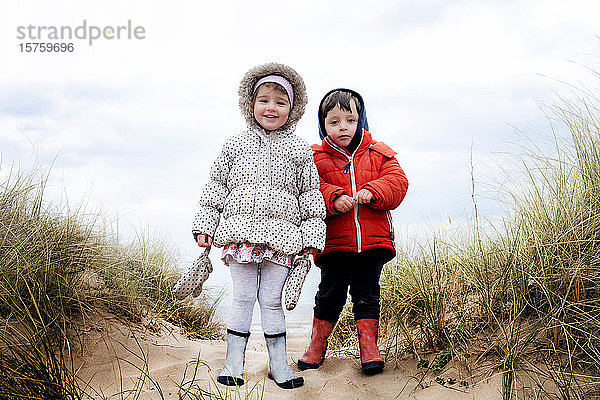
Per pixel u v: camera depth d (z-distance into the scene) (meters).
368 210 3.12
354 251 3.06
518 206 3.25
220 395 2.54
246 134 3.09
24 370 2.42
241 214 2.89
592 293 2.64
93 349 2.96
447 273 3.43
